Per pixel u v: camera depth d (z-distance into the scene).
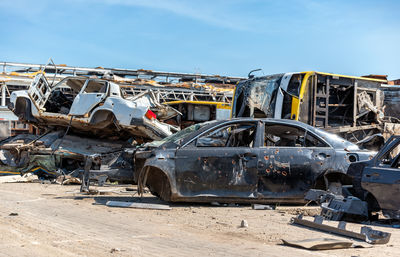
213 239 5.20
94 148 15.02
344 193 7.43
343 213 6.77
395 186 6.43
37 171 14.41
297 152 7.98
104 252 4.34
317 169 7.94
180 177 7.97
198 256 4.27
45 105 15.97
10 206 7.87
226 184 7.94
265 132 8.86
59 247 4.55
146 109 14.47
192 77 40.06
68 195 10.02
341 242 4.77
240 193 7.94
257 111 15.01
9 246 4.57
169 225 6.16
